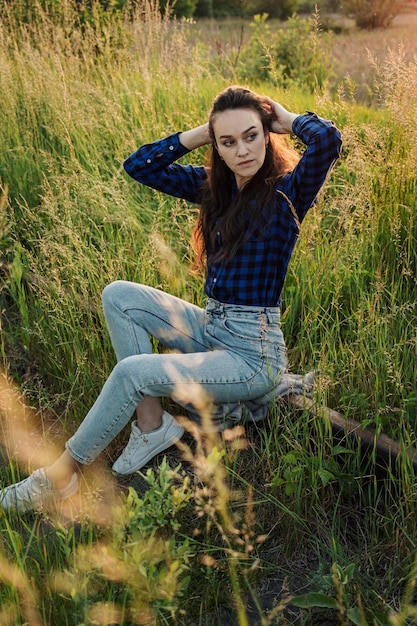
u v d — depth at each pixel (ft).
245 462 8.97
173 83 19.29
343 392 9.02
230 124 8.34
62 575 7.19
